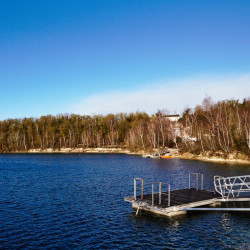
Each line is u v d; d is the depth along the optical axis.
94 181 38.00
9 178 41.69
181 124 103.38
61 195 28.58
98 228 18.25
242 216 20.92
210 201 22.70
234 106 93.00
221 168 49.62
